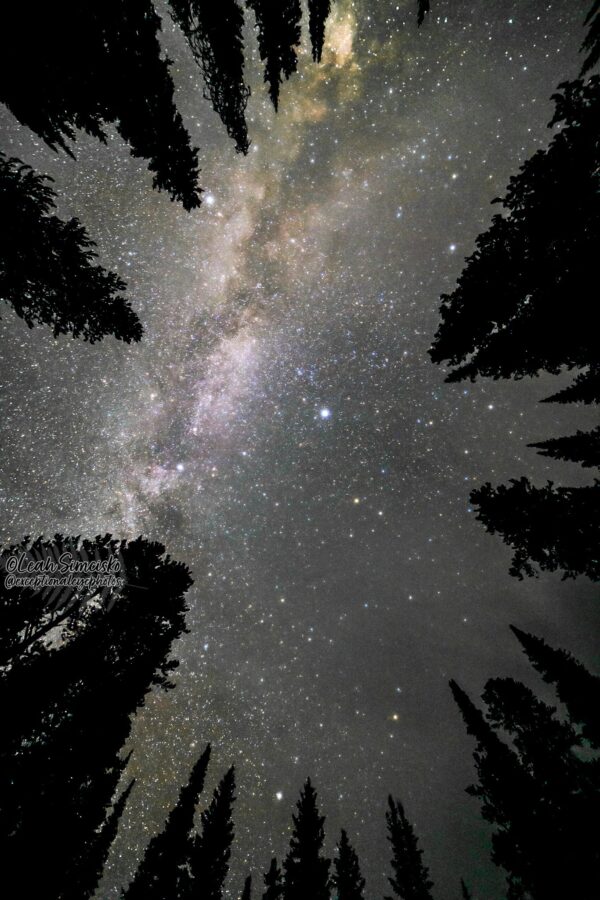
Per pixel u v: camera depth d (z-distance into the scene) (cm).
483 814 1029
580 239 359
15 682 426
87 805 610
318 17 510
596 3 328
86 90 343
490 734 1121
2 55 301
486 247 400
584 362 461
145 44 343
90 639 509
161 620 585
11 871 459
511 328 455
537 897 863
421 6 488
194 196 450
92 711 529
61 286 391
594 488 464
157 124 384
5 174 304
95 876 732
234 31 406
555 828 882
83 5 301
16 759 494
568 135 317
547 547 481
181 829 915
